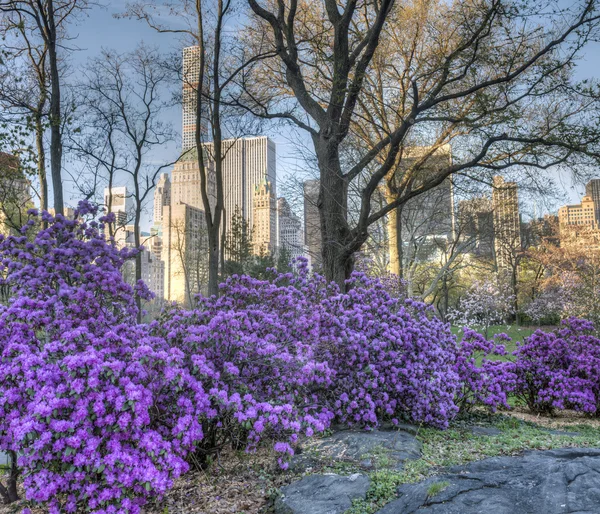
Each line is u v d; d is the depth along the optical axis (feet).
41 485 11.70
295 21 52.39
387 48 51.26
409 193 41.11
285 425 14.94
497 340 33.65
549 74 38.06
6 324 16.34
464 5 38.99
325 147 42.14
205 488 15.88
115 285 21.56
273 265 132.26
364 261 59.31
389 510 11.64
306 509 12.62
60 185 40.34
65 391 12.37
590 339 33.40
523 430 23.32
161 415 14.30
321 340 21.02
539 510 9.93
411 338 23.80
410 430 20.89
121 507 11.88
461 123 43.98
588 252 98.22
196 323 20.07
